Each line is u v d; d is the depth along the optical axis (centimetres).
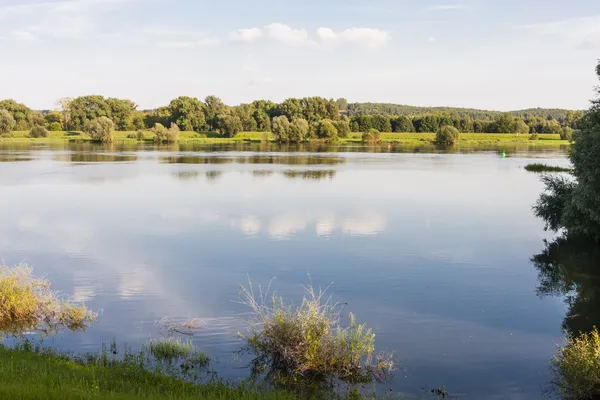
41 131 18038
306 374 1620
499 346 1848
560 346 1769
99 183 6519
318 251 3158
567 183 3678
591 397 1490
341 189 6106
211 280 2578
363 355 1762
